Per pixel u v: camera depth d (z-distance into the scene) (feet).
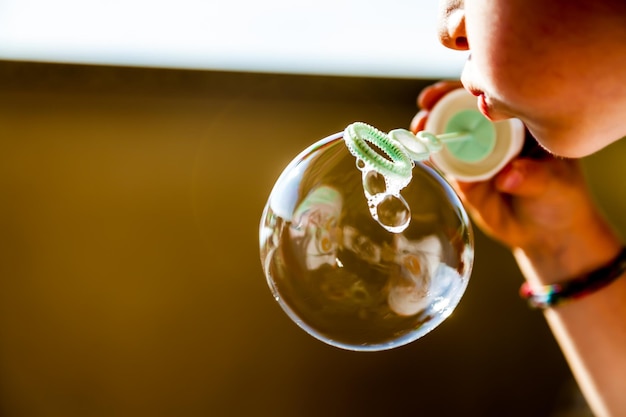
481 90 1.21
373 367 2.77
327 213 1.29
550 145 1.20
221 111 2.67
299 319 1.31
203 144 2.69
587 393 1.54
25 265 2.71
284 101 2.66
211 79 2.64
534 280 1.59
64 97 2.64
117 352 2.74
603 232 1.55
